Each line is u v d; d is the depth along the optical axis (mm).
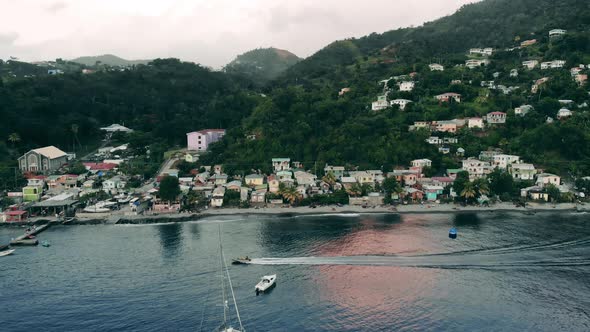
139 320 101438
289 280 119875
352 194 198250
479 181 194500
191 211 188125
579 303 106500
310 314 102938
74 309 106625
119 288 116625
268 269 127125
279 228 164500
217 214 185000
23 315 104500
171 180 189375
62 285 119062
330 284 117438
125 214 183500
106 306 107625
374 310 104312
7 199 198500
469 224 166500
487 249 139750
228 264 130750
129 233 162375
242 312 104000
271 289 114875
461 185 193500
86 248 146750
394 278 120500
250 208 191875
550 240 147375
